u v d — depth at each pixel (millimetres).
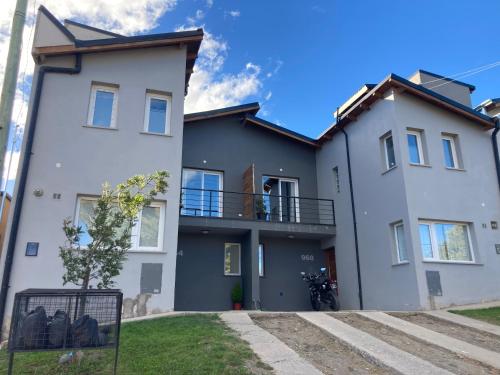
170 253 9453
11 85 4953
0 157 4715
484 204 11852
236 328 7008
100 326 4574
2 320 8109
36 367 5250
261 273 13484
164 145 10195
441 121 12094
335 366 5477
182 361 5207
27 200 8898
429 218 10898
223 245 13141
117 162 9742
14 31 5141
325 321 7641
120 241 5742
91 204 9453
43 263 8641
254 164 14344
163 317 8062
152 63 10766
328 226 13664
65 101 9781
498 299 10945
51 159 9305
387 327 7703
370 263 11922
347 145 13641
